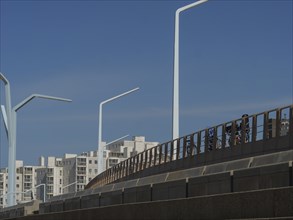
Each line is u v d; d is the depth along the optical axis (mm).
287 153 17578
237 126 35406
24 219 35562
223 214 16047
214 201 16469
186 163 42406
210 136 38812
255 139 32844
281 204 14047
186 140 43531
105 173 76062
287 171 15438
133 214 21250
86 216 25828
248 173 16969
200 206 17094
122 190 24484
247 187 16922
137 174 56469
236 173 17469
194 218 17328
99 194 26812
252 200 15031
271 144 30875
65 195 36094
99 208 24453
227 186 17797
